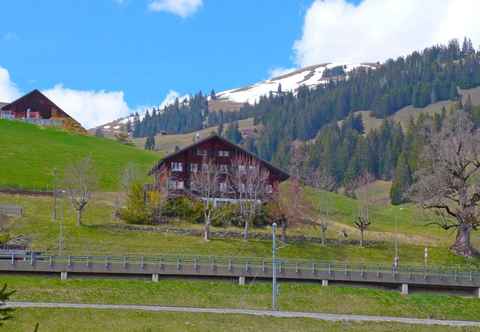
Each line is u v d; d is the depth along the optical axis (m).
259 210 121.12
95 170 146.50
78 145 181.38
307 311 79.62
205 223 114.75
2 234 102.94
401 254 111.06
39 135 184.38
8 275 84.81
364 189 176.62
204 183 124.50
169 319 71.94
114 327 68.00
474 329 75.12
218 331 68.62
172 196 123.00
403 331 72.50
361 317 78.38
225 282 87.69
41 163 156.25
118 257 89.75
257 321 73.00
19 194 130.25
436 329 74.12
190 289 84.19
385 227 140.88
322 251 108.94
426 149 112.81
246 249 105.88
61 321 69.00
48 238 105.56
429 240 127.00
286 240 112.62
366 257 108.06
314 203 144.38
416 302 85.50
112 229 111.62
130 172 138.75
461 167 109.31
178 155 129.75
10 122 193.50
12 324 66.94
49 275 85.56
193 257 95.62
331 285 88.88
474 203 110.19
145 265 86.94
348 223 143.00
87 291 81.12
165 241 107.62
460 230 113.56
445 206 111.31
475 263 109.50
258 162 126.69
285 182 139.50
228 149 129.88
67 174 130.38
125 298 80.06
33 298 77.50
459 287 91.00
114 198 135.50
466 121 111.94
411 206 176.62
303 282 88.94
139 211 118.75
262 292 84.75
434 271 93.81
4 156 157.00
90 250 100.38
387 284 90.00
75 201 114.56
